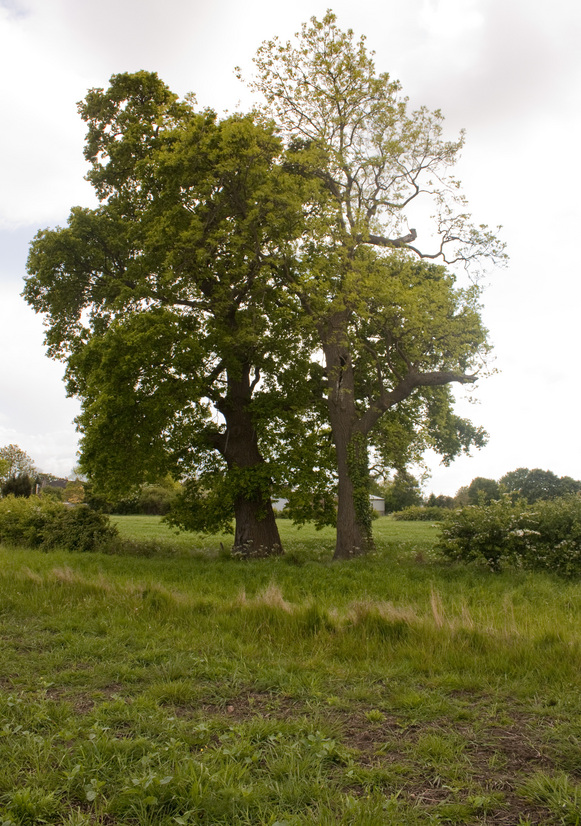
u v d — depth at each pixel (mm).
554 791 4219
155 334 18266
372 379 24078
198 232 18422
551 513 15773
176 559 21438
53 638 8867
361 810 3910
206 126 18859
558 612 10242
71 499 66500
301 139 22594
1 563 17672
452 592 12984
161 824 3861
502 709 6031
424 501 76812
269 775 4551
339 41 21344
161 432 20453
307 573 16125
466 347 20578
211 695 6527
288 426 22125
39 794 4164
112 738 5078
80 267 21281
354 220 20719
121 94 21578
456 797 4262
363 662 7676
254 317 20312
